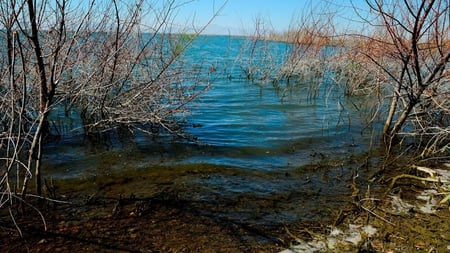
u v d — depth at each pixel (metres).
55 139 6.77
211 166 5.68
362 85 11.37
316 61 13.66
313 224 4.00
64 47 4.91
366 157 6.18
